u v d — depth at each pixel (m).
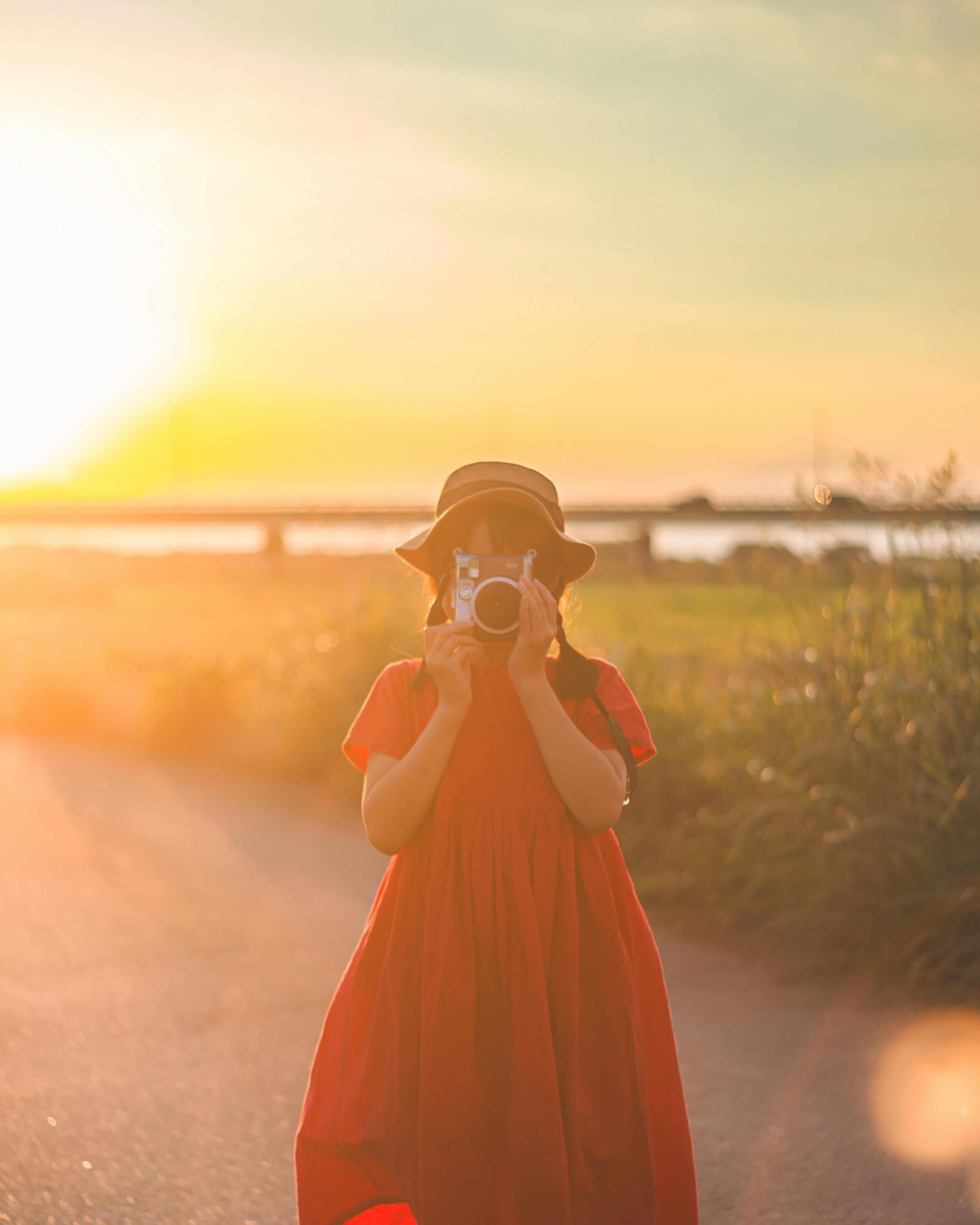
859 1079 4.16
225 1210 3.19
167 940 5.91
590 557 2.44
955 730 5.67
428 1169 2.11
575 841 2.30
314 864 7.71
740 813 6.50
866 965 5.36
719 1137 3.71
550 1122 2.10
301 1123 2.32
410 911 2.29
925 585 6.22
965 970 5.05
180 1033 4.58
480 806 2.27
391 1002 2.24
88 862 7.68
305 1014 4.82
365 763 2.46
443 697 2.24
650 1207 2.17
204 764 12.12
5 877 7.22
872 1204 3.26
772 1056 4.39
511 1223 2.10
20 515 82.75
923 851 5.45
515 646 2.25
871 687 6.03
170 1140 3.62
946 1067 4.25
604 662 2.51
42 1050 4.37
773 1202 3.28
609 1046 2.21
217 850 8.12
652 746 2.37
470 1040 2.16
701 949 5.77
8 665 16.30
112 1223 3.11
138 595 31.66
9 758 12.59
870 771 5.93
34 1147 3.55
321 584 13.05
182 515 78.88
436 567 2.50
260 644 18.16
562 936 2.23
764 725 6.87
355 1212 2.27
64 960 5.54
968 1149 3.60
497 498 2.35
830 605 6.66
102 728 14.27
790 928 5.80
